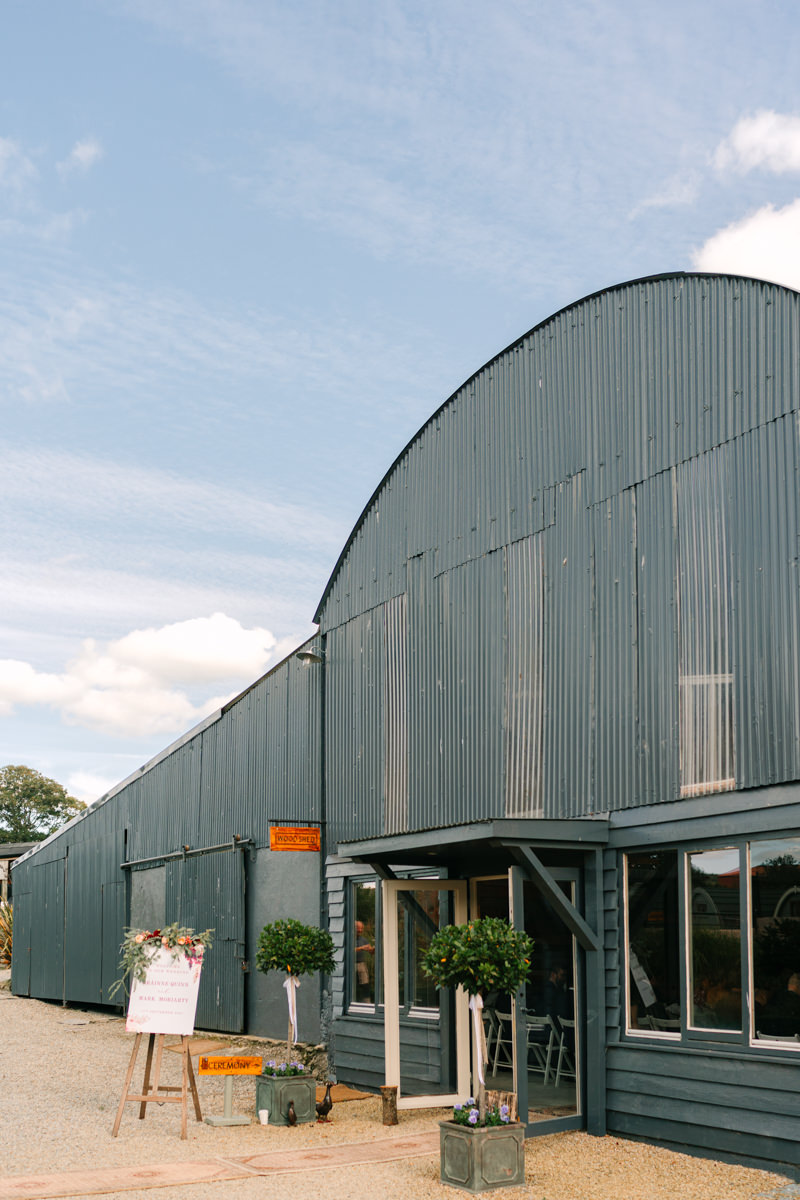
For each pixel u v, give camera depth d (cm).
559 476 1122
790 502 863
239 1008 1634
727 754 892
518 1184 813
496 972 851
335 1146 966
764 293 910
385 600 1408
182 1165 888
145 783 2139
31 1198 775
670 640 962
